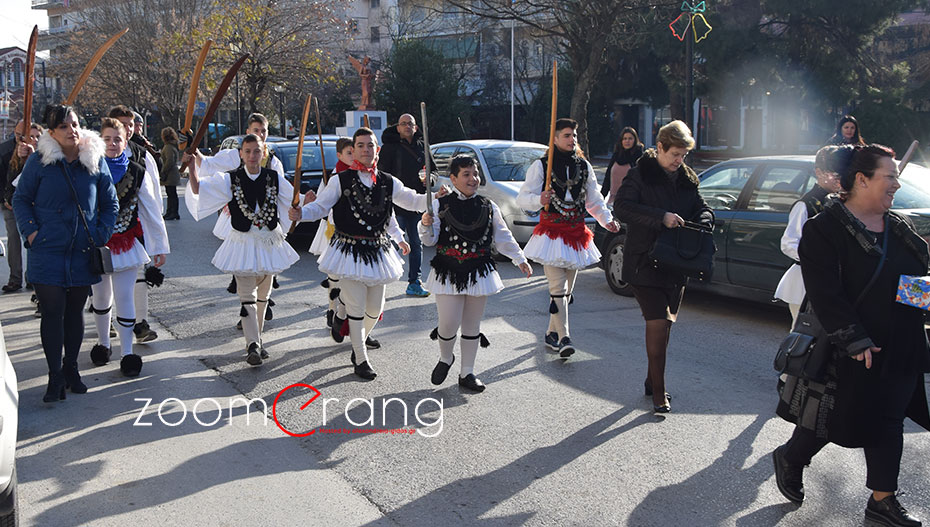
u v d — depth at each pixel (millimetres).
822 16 28109
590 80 20828
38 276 5223
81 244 5320
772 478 4270
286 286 9500
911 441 4809
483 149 12094
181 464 4422
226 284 9500
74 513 3848
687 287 8328
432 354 6598
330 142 13273
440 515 3846
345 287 5895
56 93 46625
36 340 6988
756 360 6500
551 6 20375
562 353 6449
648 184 5117
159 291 9102
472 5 22094
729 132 43938
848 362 3578
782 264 7312
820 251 3592
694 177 5191
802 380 3807
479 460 4500
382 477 4273
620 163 9883
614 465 4426
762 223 7531
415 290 8945
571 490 4121
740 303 8703
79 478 4234
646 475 4301
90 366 6234
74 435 4820
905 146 28281
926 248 3643
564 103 43000
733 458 4523
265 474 4305
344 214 5840
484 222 5547
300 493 4078
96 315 6199
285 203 6207
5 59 54375
